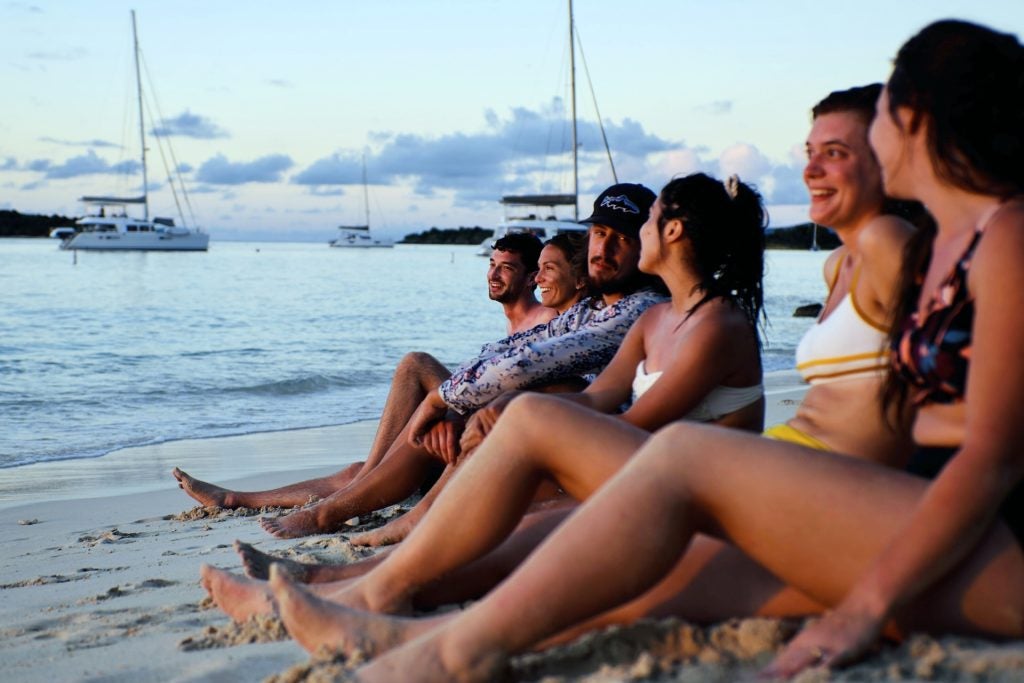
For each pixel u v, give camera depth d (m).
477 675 1.88
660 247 3.02
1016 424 1.73
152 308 28.45
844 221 2.47
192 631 3.05
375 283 44.78
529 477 2.31
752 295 3.03
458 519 2.32
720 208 2.96
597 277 3.89
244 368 15.68
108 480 7.24
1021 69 1.86
